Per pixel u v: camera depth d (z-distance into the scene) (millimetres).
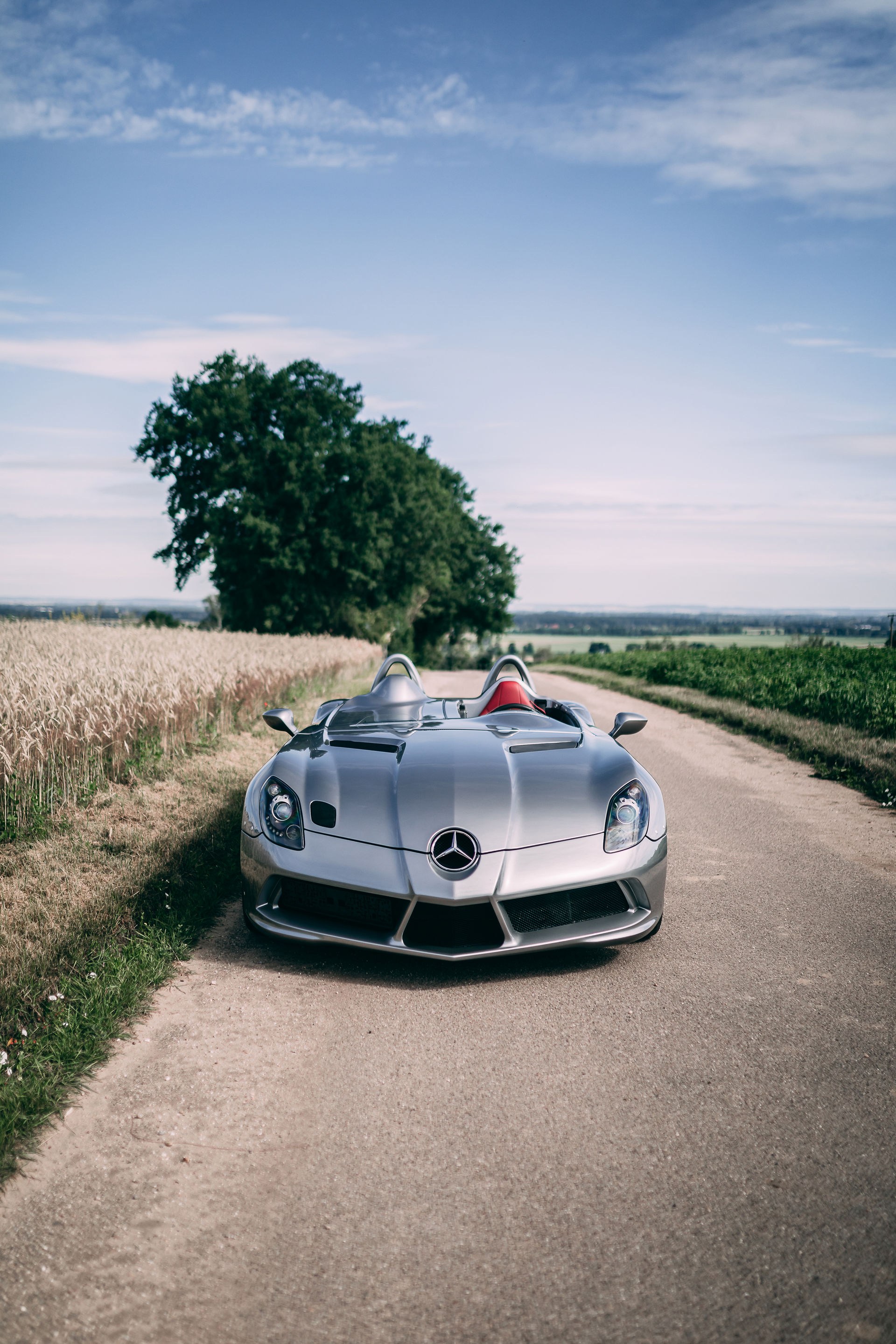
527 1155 2176
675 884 4508
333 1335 1604
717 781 7492
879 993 3139
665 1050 2723
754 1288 1717
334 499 41125
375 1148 2203
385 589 45281
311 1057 2676
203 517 40938
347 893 3361
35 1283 1725
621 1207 1973
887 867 4824
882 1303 1673
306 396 42500
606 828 3461
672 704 14477
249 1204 1983
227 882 4398
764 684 15898
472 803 3398
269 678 12117
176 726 8234
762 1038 2799
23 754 5633
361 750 3930
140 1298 1694
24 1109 2314
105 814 5738
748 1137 2244
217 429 40469
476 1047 2750
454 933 3256
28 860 4691
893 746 8516
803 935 3752
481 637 68125
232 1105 2400
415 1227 1910
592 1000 3104
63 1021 2748
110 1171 2090
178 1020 2918
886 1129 2268
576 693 17922
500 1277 1754
